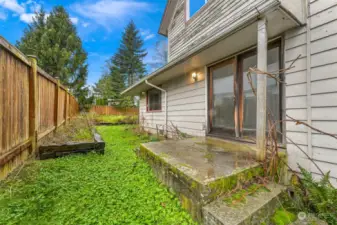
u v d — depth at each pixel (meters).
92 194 2.13
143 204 1.98
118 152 4.14
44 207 1.82
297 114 2.43
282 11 2.09
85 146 3.70
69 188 2.24
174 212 1.86
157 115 7.15
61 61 16.22
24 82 2.72
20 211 1.71
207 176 1.82
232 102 3.64
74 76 18.30
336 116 2.07
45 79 3.81
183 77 5.28
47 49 16.20
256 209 1.58
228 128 3.74
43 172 2.57
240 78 3.45
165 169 2.37
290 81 2.52
